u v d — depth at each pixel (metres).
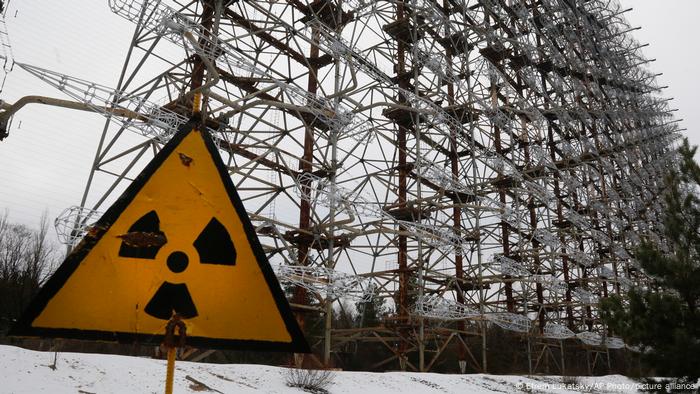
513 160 39.97
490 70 40.94
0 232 44.97
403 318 31.22
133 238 3.11
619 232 53.22
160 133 21.66
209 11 27.08
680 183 16.73
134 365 13.99
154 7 20.77
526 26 45.22
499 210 36.12
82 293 2.97
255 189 28.47
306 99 25.73
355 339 31.83
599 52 59.00
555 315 49.62
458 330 35.00
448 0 41.78
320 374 17.14
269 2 29.88
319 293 25.86
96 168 22.03
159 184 3.22
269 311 3.18
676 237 16.17
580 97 52.88
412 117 34.28
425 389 19.69
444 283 36.59
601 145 54.50
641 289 16.31
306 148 29.88
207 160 3.33
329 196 26.55
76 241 18.70
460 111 39.81
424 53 35.91
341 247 29.95
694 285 14.95
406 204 32.44
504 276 40.75
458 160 39.69
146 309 3.04
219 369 15.88
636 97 64.88
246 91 28.59
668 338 14.73
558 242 42.28
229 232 3.24
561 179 45.38
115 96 20.78
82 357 13.52
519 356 44.78
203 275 3.15
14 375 11.05
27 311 2.87
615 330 15.83
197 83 24.39
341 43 28.19
